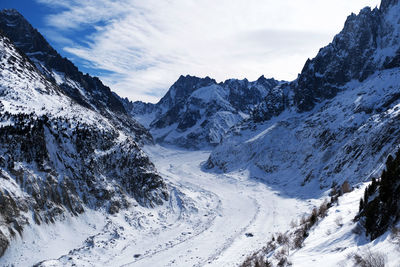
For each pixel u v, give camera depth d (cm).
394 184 1861
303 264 1833
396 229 1562
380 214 1825
